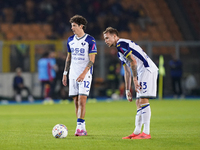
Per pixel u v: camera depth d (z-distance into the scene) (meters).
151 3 108.81
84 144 20.61
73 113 46.94
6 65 76.38
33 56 77.62
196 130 27.48
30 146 20.02
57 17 97.38
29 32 94.56
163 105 58.88
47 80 71.88
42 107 59.78
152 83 23.09
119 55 24.41
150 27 104.00
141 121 23.28
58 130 23.20
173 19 107.50
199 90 88.25
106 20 99.06
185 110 48.50
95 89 80.50
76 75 25.86
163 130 27.59
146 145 20.16
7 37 92.00
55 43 78.38
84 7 100.19
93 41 25.61
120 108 54.66
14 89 75.19
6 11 96.75
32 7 97.94
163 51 88.50
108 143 20.94
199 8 110.38
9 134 25.64
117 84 81.12
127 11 104.44
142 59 23.16
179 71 81.06
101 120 36.66
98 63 80.69
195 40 104.88
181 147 19.47
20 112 49.47
